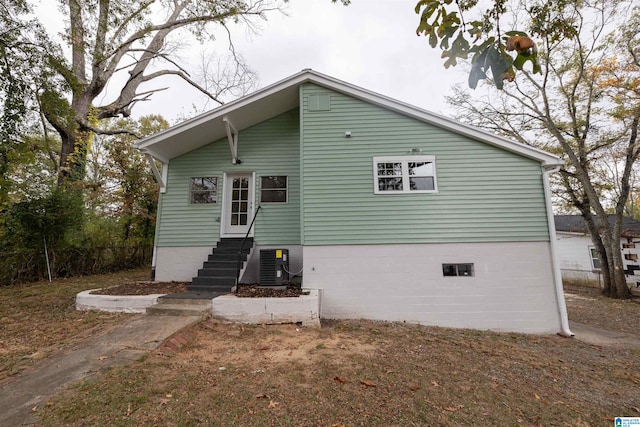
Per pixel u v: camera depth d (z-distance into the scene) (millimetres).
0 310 5852
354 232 6613
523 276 6352
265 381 3184
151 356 3656
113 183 15188
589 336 6117
